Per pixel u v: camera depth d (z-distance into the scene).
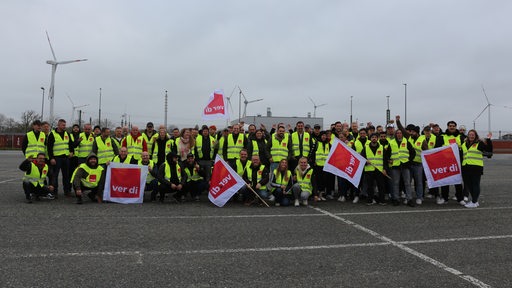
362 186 10.77
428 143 10.41
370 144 9.76
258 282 4.28
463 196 10.12
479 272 4.68
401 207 9.34
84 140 10.66
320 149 10.63
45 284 4.12
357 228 6.95
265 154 10.60
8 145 54.34
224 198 9.17
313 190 9.98
